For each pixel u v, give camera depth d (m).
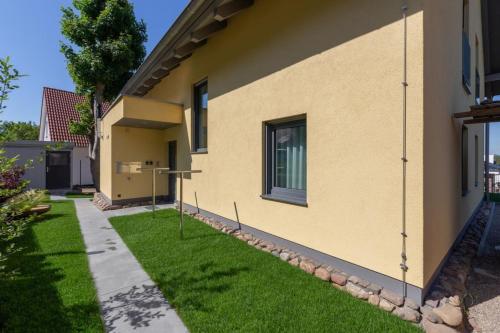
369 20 2.90
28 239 4.73
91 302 2.62
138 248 4.20
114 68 11.07
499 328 2.34
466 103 5.02
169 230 5.19
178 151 7.75
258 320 2.30
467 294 2.90
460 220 4.54
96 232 5.23
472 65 5.91
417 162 2.50
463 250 4.01
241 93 5.01
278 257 3.81
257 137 4.61
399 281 2.63
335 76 3.27
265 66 4.41
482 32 7.93
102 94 12.16
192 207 6.94
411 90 2.55
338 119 3.24
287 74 3.99
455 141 3.98
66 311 2.47
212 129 5.99
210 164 6.09
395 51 2.67
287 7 3.98
